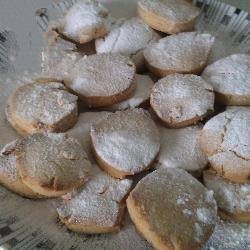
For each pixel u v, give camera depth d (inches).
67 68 9.8
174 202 7.4
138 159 8.1
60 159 7.9
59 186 7.6
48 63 10.0
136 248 7.6
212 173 8.4
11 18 11.2
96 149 8.2
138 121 8.6
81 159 8.1
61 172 7.8
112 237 7.8
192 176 8.1
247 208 7.9
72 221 7.6
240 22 11.3
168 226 7.2
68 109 8.7
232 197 8.0
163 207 7.3
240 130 8.4
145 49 10.0
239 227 8.0
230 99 9.2
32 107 8.7
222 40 11.2
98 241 7.7
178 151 8.5
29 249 7.2
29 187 7.8
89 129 8.8
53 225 7.7
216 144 8.3
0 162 8.0
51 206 8.0
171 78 9.3
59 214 7.7
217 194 8.1
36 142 8.1
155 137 8.4
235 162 8.1
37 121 8.5
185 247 7.0
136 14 11.3
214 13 11.5
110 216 7.7
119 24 10.7
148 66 9.9
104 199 7.9
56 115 8.6
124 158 8.1
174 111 8.8
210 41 10.0
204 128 8.6
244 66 9.6
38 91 9.0
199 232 7.2
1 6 11.4
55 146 8.1
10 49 10.6
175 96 9.0
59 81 9.5
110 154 8.1
